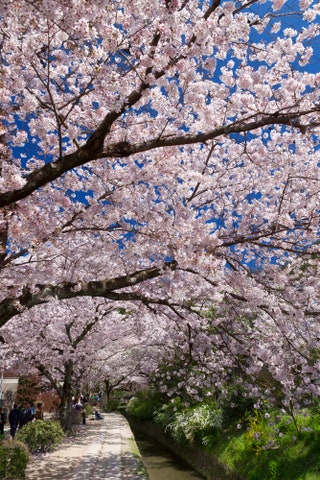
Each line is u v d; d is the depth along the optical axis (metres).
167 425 16.55
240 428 11.52
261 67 5.55
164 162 6.40
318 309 7.60
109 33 3.92
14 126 6.16
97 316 13.45
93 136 4.25
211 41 4.23
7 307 5.43
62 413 15.81
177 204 5.98
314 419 8.66
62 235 6.55
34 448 11.94
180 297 6.46
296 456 8.11
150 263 8.07
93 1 3.35
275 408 10.90
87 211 6.24
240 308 7.88
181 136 4.41
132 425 27.91
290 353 7.39
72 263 7.38
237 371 10.09
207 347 8.88
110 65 4.63
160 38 4.39
